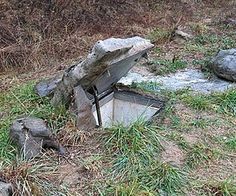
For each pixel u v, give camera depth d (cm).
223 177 312
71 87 352
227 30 693
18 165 297
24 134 318
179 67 526
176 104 412
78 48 611
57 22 660
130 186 287
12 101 413
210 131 370
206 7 831
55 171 306
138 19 727
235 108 406
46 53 594
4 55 574
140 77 493
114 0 746
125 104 425
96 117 393
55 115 359
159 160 321
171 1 816
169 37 639
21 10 657
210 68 507
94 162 316
